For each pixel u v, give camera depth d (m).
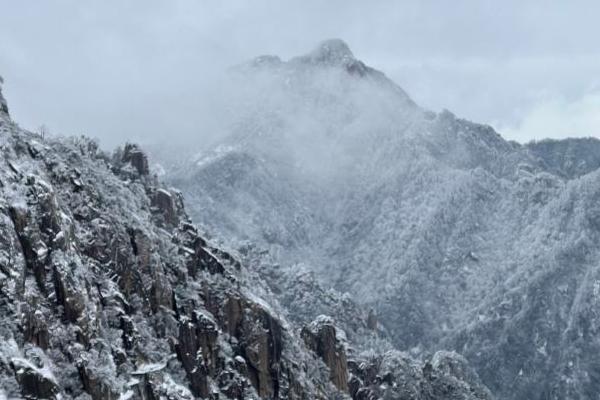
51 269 168.12
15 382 147.25
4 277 157.75
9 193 168.75
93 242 191.38
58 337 163.50
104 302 183.38
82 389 161.75
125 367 175.50
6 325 154.50
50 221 171.88
